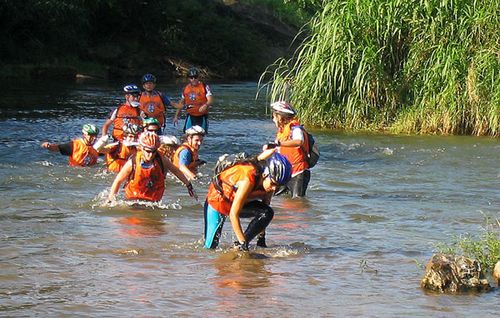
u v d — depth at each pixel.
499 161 17.81
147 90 18.39
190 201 12.89
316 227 11.32
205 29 48.88
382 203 13.10
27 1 41.56
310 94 23.23
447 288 8.44
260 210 9.82
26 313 7.52
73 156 15.77
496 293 8.40
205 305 7.85
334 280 8.77
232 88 39.75
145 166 12.31
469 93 21.95
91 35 46.50
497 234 10.88
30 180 14.36
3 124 22.39
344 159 17.84
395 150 19.09
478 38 22.27
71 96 31.62
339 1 23.06
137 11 47.47
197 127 14.40
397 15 22.64
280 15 54.94
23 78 40.00
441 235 10.91
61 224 11.09
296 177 13.45
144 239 10.34
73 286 8.35
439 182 15.21
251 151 18.67
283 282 8.66
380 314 7.69
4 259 9.28
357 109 22.97
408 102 22.88
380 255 9.83
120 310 7.66
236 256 9.58
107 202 12.36
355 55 22.73
